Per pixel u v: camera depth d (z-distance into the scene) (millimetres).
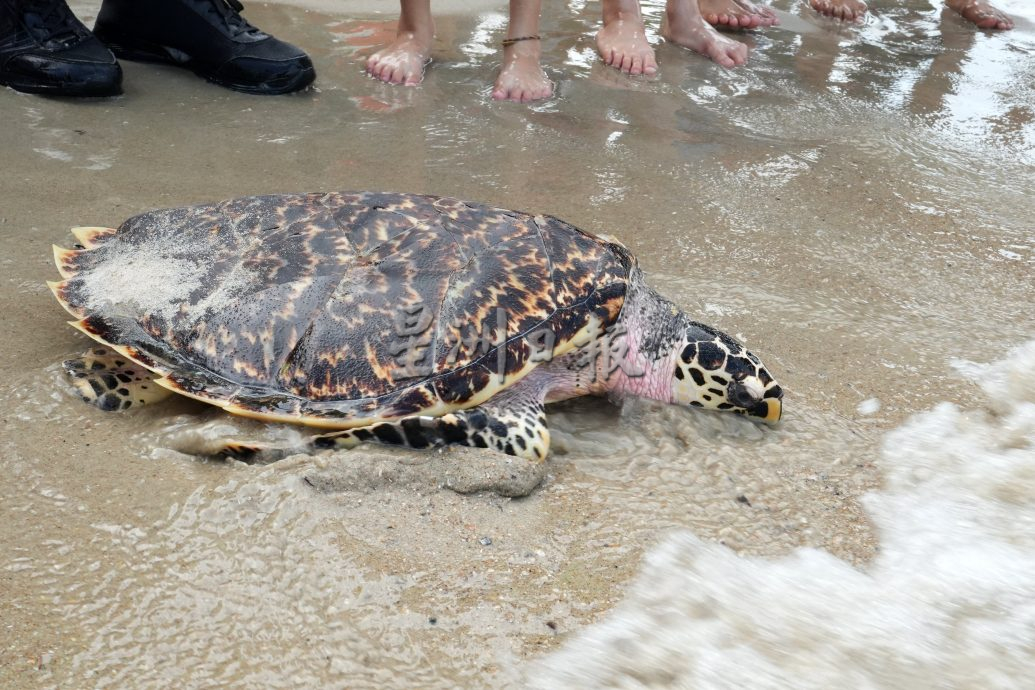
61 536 1378
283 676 1198
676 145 2230
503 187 2084
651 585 1392
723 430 1771
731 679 1223
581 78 2408
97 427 1623
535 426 1645
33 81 2176
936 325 1918
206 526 1418
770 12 2740
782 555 1480
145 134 2135
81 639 1219
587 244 1768
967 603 1385
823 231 2059
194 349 1651
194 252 1745
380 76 2354
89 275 1759
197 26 2270
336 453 1567
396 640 1262
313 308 1638
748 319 1897
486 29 2590
